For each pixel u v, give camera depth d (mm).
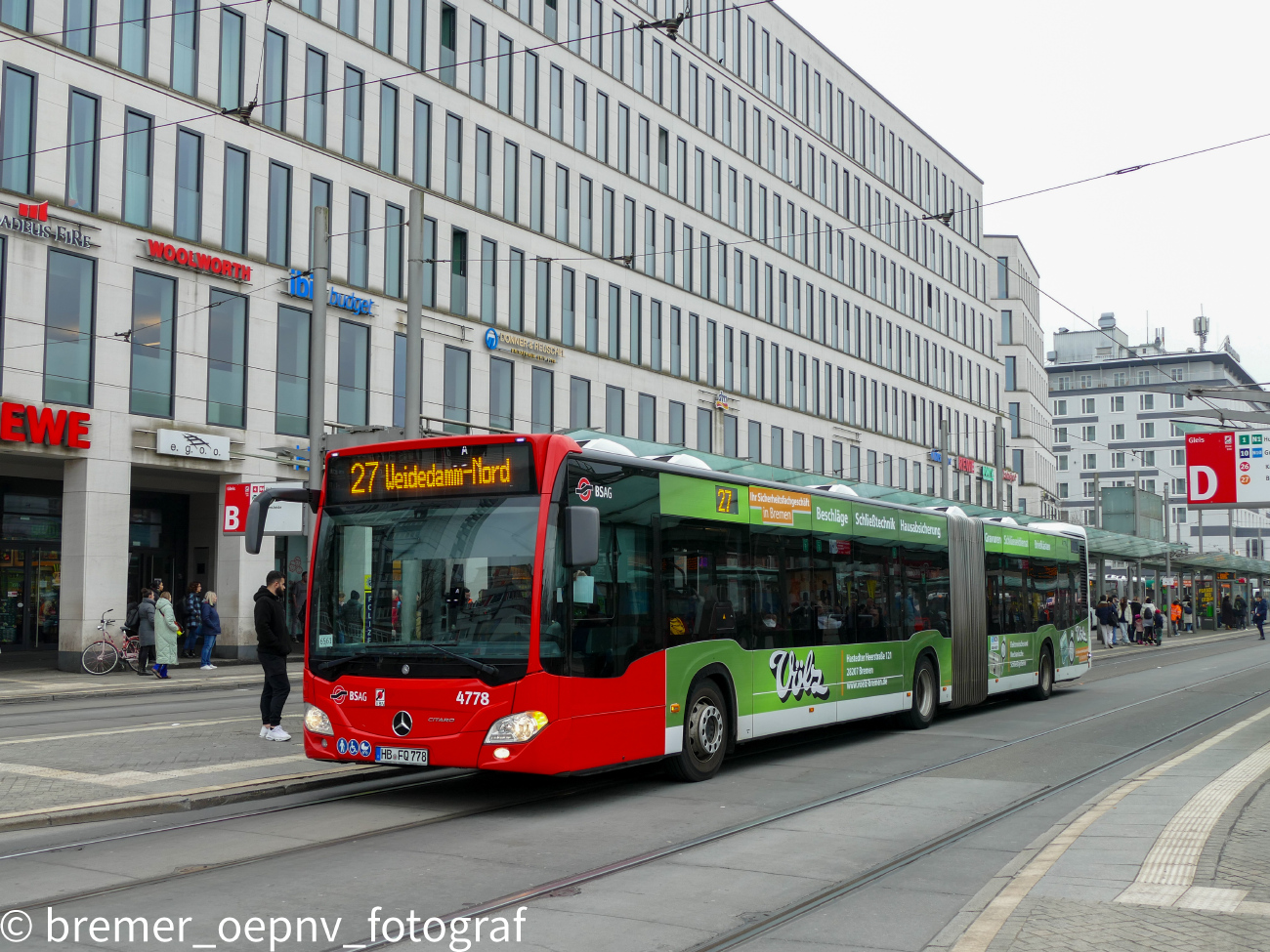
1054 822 9828
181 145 30266
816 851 8617
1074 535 24531
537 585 9844
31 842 8578
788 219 56094
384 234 35438
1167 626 59250
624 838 9062
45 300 27047
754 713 12898
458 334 37562
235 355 31266
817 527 14555
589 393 43062
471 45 39000
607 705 10461
